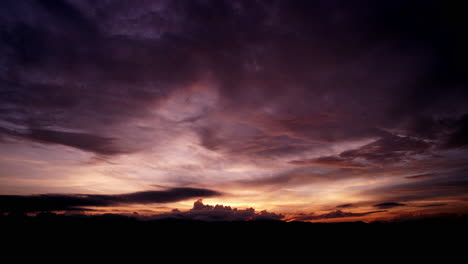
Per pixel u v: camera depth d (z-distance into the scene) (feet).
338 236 380.17
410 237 336.49
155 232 414.62
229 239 386.32
